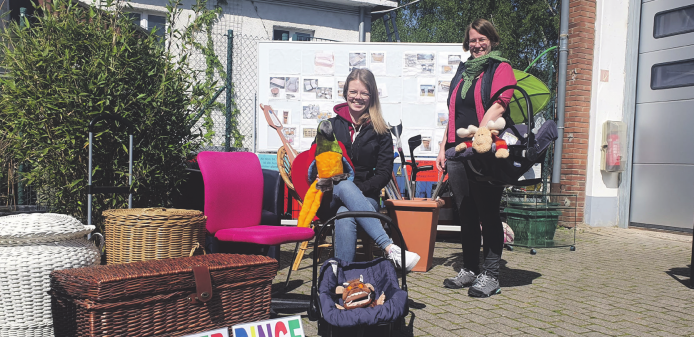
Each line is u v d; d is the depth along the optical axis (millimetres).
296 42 5793
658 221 6992
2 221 2289
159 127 3617
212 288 2162
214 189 3074
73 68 3332
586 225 7363
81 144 3350
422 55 5848
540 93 4203
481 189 3379
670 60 6871
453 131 3516
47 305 2266
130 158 3184
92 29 3494
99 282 1841
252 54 10305
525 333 2691
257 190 3357
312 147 3184
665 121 6922
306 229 2982
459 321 2869
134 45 3621
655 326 2875
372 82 3371
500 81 3240
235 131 8648
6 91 3322
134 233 2604
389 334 2146
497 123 2877
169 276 2035
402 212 4062
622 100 7410
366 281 2551
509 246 5480
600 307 3234
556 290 3658
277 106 5805
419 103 5855
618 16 7320
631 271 4410
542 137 3053
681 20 6742
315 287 2318
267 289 2408
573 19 7340
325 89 5824
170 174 3754
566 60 7340
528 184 3080
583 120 7324
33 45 3340
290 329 2205
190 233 2748
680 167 6730
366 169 3408
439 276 4027
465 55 5844
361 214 2344
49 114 3311
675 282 4004
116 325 1909
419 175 5859
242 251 3240
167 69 3689
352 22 12039
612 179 7402
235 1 10609
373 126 3346
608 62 7285
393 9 12203
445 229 5602
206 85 3998
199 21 4051
